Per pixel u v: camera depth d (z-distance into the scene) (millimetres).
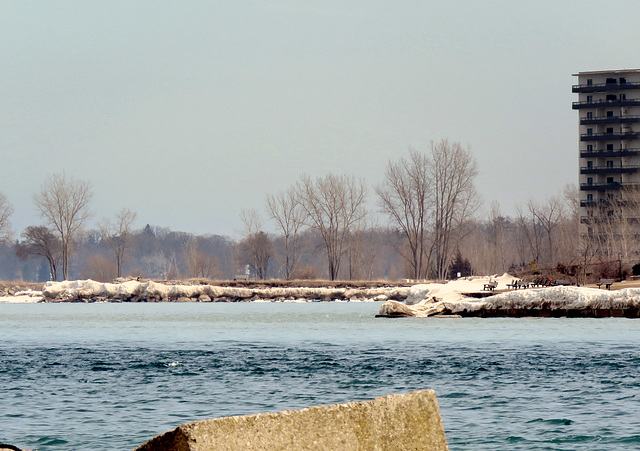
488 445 62688
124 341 170500
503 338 166375
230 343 162125
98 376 106750
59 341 172000
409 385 97125
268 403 84250
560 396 87750
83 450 60875
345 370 112750
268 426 29234
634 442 63625
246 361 125562
